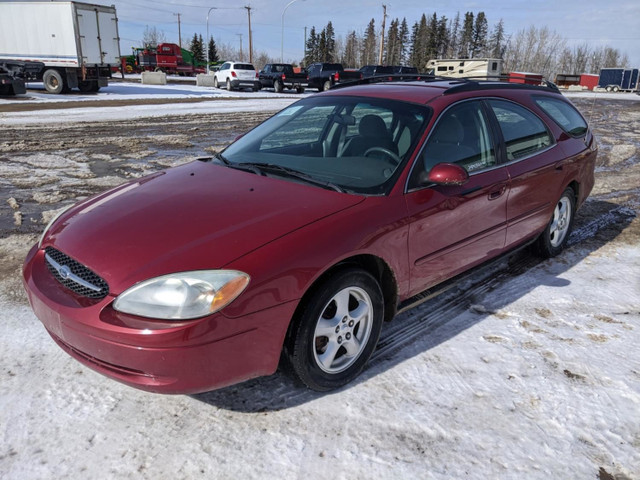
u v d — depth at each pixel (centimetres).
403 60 11406
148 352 213
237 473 216
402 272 291
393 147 313
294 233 243
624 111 2200
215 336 218
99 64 2403
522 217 388
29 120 1349
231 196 280
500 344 318
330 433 241
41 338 311
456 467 222
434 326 338
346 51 12150
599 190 717
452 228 318
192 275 219
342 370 272
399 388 274
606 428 248
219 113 1658
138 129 1231
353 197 278
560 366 296
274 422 247
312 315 246
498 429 245
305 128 363
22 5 2212
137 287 219
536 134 409
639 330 337
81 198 618
